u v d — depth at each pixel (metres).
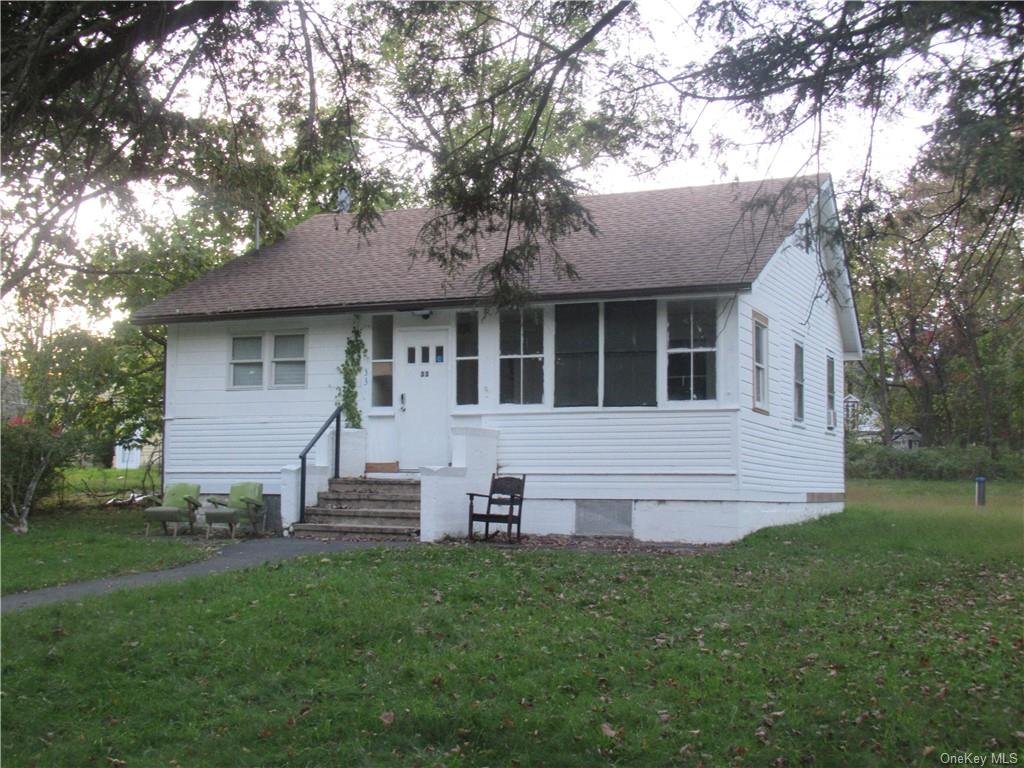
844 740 7.23
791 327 20.64
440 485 16.45
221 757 7.00
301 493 17.95
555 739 7.23
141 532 18.33
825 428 23.39
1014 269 9.69
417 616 10.08
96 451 24.33
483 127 12.58
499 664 8.74
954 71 8.97
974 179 8.80
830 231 9.67
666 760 6.93
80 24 10.68
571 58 11.38
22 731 7.41
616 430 17.44
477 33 12.14
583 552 14.80
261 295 20.19
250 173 16.22
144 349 26.44
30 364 20.80
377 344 19.42
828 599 11.62
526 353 18.12
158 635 9.40
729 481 16.78
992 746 7.09
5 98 10.58
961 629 10.20
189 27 11.89
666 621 10.33
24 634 9.51
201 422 20.41
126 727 7.51
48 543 15.95
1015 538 17.83
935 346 27.14
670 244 18.59
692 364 17.11
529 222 12.22
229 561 14.15
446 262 13.23
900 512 24.12
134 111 12.89
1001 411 43.94
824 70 9.86
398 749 7.19
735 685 8.31
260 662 8.78
